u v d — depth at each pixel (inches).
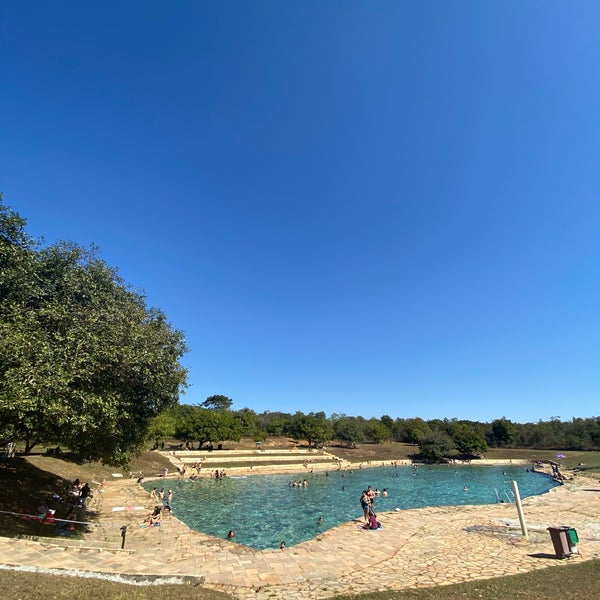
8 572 398.9
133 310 827.4
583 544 712.4
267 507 1524.4
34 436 738.2
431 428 5270.7
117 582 442.3
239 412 4995.1
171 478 2261.3
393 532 844.6
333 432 4557.1
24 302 654.5
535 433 4461.1
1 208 689.0
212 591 472.7
